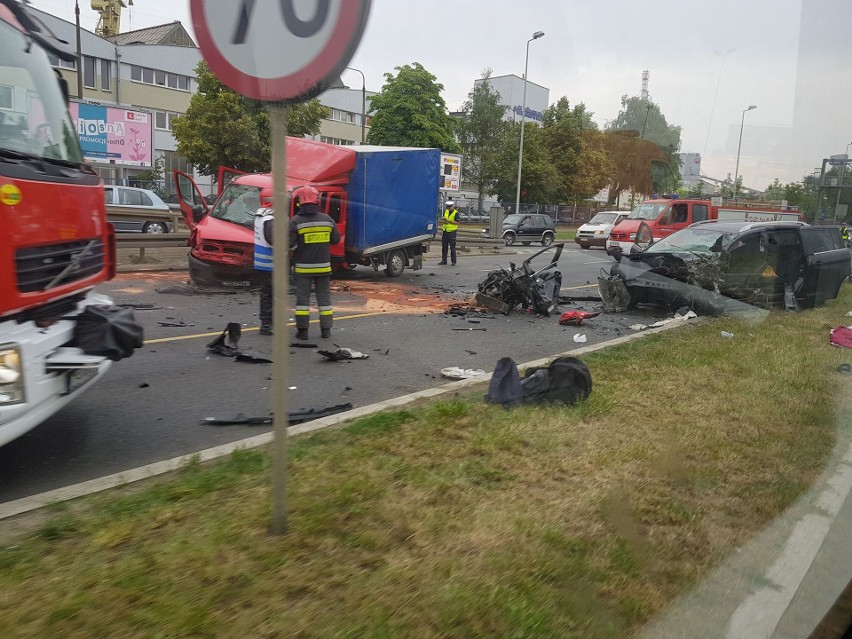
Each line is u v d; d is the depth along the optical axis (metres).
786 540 2.93
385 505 3.46
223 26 2.64
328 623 2.47
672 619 2.42
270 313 8.31
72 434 4.75
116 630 2.39
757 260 5.65
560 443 4.44
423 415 5.02
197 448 4.56
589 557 2.91
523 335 9.15
